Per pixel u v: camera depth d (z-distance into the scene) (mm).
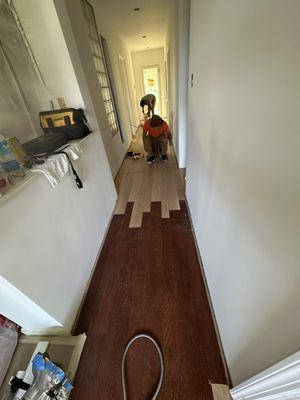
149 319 1176
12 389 906
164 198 2363
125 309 1242
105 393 920
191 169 1846
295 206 422
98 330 1152
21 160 981
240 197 715
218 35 852
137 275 1455
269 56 487
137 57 6160
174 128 3443
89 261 1476
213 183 1078
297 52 386
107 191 2037
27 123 1474
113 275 1476
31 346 1100
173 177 2840
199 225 1524
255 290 637
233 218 794
